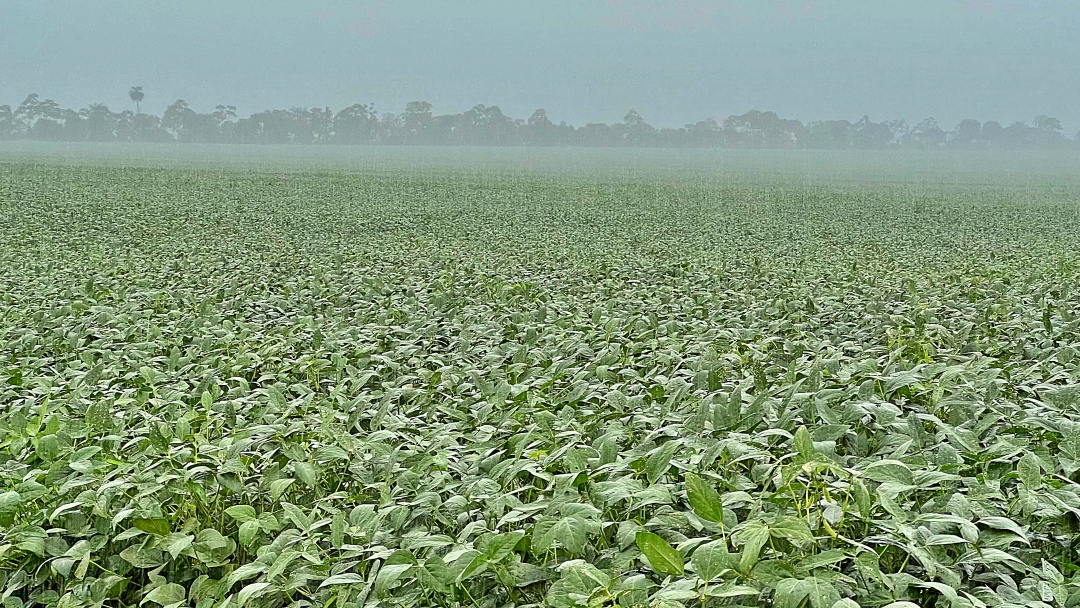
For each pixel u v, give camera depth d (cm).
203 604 334
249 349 777
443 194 4122
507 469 412
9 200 3144
